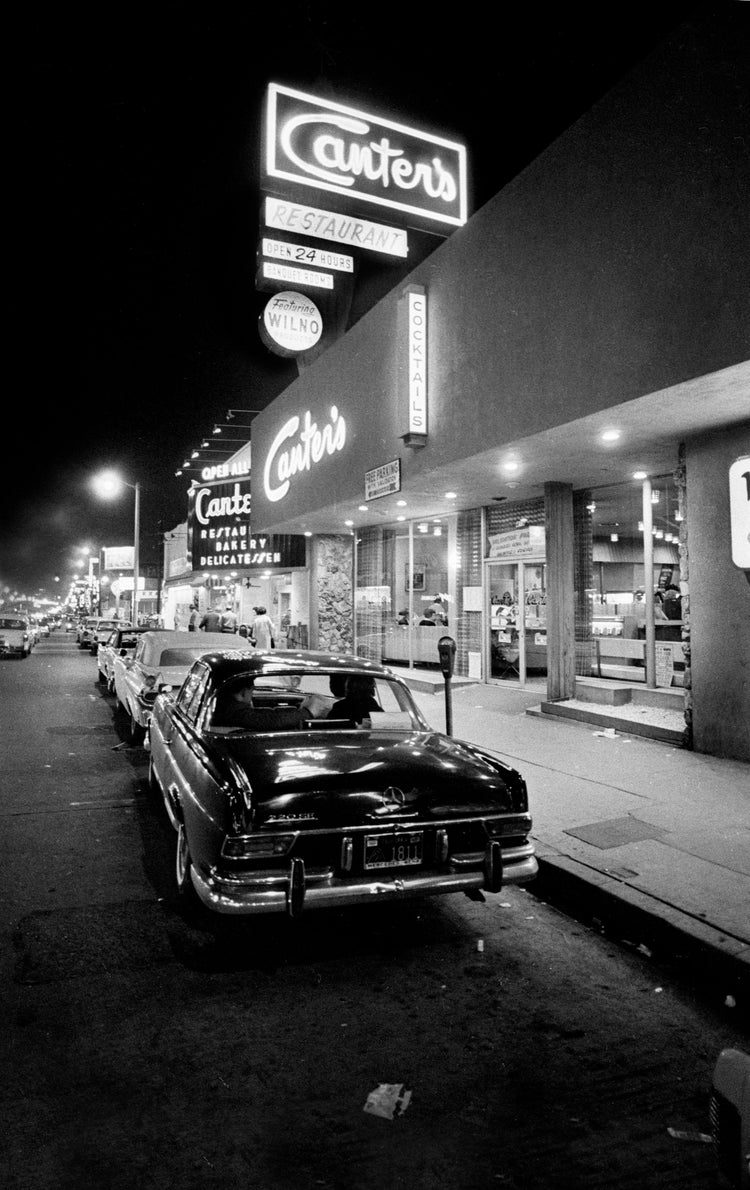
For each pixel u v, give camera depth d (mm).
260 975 4020
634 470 10586
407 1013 3645
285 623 23859
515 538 13602
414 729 5312
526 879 4309
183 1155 2639
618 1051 3336
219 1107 2908
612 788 7418
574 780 7742
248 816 3830
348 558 19328
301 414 15711
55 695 17062
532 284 8359
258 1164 2594
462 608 15016
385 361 11859
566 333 7855
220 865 3840
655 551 11180
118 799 7773
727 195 6105
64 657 32906
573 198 7719
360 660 5922
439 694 14000
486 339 9188
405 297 10539
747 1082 1806
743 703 8172
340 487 13586
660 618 11273
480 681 14422
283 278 14883
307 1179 2525
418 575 16625
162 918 4770
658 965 4207
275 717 5352
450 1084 3070
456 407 9836
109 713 14078
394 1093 3000
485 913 4938
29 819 7012
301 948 4359
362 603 18656
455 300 9867
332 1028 3496
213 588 33562
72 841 6367
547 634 11438
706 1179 2539
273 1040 3385
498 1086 3061
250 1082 3068
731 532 7965
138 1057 3242
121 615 49719
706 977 4066
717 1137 1876
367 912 4914
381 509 14859
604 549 14195
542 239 8180
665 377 6680
